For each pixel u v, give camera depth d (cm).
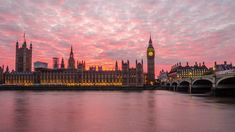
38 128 3747
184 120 4419
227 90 11531
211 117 4775
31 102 8406
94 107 6656
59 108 6419
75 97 11506
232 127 3791
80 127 3816
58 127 3819
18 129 3691
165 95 13450
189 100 9331
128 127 3806
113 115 5075
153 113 5391
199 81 15075
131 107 6656
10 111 5775
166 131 3534
